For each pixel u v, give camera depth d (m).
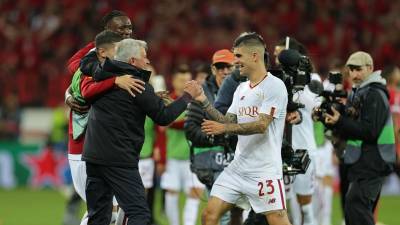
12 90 80.88
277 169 26.19
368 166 29.84
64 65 82.31
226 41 82.38
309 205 32.81
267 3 86.88
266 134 26.03
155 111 25.50
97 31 85.88
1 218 47.56
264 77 25.97
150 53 82.81
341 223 45.50
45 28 86.94
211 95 31.73
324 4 86.38
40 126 72.75
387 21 85.62
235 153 26.95
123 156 25.73
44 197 59.69
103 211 26.72
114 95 25.62
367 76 30.20
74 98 27.70
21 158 66.88
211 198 26.84
